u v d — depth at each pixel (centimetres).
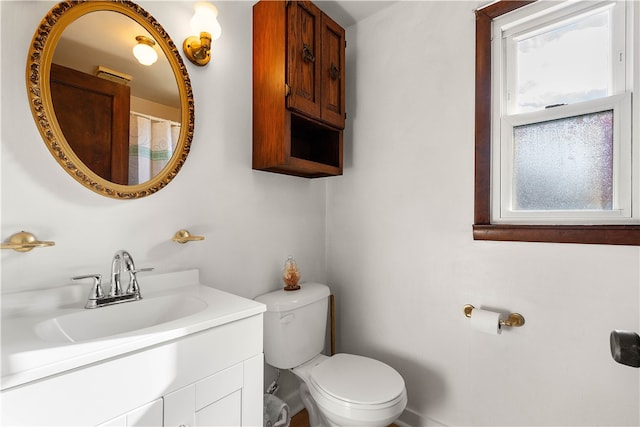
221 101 144
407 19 169
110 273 107
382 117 179
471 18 147
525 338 131
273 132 146
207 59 135
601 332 115
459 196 149
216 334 86
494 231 137
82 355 63
